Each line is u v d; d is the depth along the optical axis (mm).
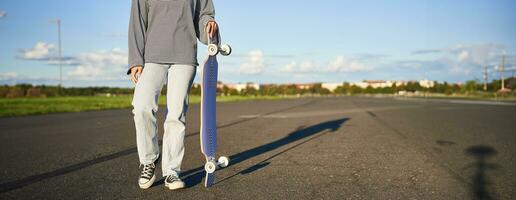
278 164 4094
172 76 3104
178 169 3135
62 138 6562
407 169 3799
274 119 10727
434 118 10719
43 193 3037
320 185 3193
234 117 11625
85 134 7156
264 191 3018
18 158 4602
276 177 3488
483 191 2994
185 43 3098
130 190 3084
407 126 8281
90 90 53094
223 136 6629
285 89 113375
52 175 3654
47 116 12633
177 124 3109
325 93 144625
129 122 9922
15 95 40906
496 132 6996
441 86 120562
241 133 7090
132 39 3076
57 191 3086
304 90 143625
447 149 5031
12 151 5148
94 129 8125
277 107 19828
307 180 3367
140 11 3113
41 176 3619
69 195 2969
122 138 6473
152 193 2986
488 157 4441
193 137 6574
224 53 3131
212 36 3195
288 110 16281
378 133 6918
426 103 25469
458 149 5027
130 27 3084
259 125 8789
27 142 6078
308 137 6422
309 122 9602
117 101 28031
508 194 2906
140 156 3082
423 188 3084
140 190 3084
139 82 3061
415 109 16422
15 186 3264
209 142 3082
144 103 3002
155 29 3078
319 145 5473
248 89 92438
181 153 3152
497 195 2883
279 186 3166
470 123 8977
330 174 3598
